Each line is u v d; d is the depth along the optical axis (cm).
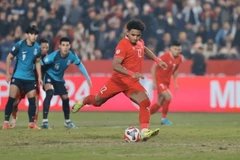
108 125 5547
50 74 5172
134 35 3941
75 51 8988
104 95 4134
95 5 9344
